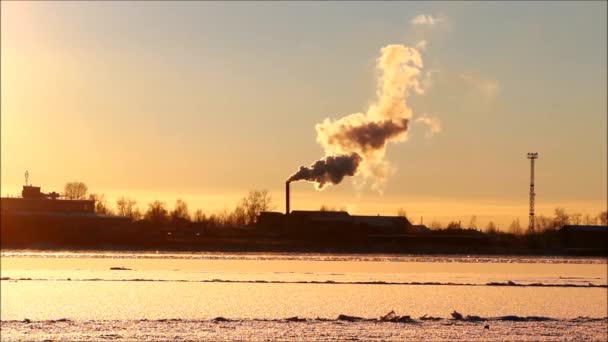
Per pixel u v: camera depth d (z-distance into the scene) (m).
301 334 87.88
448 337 87.19
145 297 145.50
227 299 143.50
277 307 131.38
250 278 191.00
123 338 84.38
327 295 152.88
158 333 87.94
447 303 141.88
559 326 96.44
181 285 170.62
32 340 83.12
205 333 87.94
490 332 90.94
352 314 122.25
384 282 184.62
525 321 101.25
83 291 155.75
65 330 90.00
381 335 87.81
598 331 92.81
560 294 161.25
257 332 88.94
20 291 154.75
